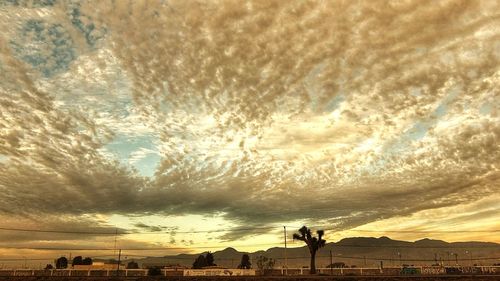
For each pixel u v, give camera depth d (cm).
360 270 7419
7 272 7425
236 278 4272
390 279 3878
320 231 7462
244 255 13175
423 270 7594
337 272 7388
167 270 7638
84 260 11956
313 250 7362
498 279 3788
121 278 4462
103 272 7438
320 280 3859
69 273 7444
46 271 7475
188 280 4178
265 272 7581
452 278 3941
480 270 7638
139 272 7569
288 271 7588
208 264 12288
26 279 4497
